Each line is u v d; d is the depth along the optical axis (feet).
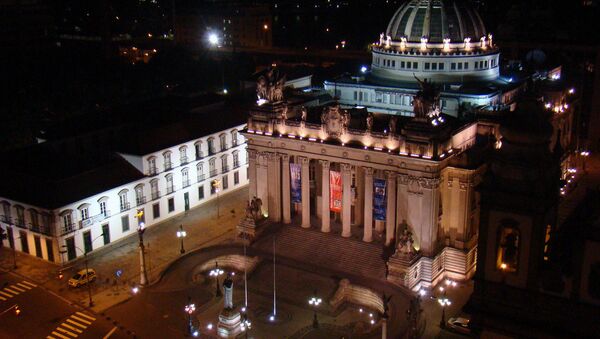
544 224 160.35
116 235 359.25
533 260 161.17
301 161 337.31
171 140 393.50
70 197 332.80
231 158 437.17
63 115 474.49
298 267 320.91
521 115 162.09
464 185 302.45
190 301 285.23
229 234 368.89
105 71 604.90
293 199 346.54
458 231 310.65
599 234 148.56
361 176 337.31
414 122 297.53
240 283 313.94
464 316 277.64
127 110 458.09
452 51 383.65
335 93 408.46
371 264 314.14
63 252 327.88
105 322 282.15
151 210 380.58
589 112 501.56
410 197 303.07
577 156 467.11
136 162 373.81
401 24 398.21
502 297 166.40
